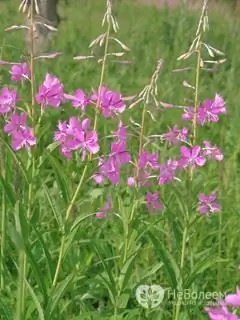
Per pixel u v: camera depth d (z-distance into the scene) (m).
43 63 2.79
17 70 1.15
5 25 3.17
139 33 3.90
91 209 1.37
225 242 1.59
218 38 3.64
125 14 4.89
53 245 1.35
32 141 1.12
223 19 4.59
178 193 1.21
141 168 1.20
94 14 4.79
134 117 2.06
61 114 2.12
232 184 1.71
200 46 1.17
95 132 1.08
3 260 1.27
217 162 1.80
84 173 1.09
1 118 1.19
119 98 1.11
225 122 2.35
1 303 1.15
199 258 1.41
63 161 1.35
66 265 1.23
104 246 1.27
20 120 1.12
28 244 1.02
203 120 1.20
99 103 1.10
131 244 1.20
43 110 1.13
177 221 1.28
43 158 1.13
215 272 1.45
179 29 3.60
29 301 1.16
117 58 3.23
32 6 1.12
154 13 4.64
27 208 1.18
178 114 2.25
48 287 1.13
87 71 2.92
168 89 2.52
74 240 1.12
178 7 4.34
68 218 1.10
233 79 2.87
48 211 1.50
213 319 0.98
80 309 1.24
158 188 1.51
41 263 1.27
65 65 2.96
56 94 1.12
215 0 4.89
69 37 3.68
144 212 1.48
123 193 1.42
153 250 1.42
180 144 1.82
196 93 1.19
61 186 1.11
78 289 1.25
